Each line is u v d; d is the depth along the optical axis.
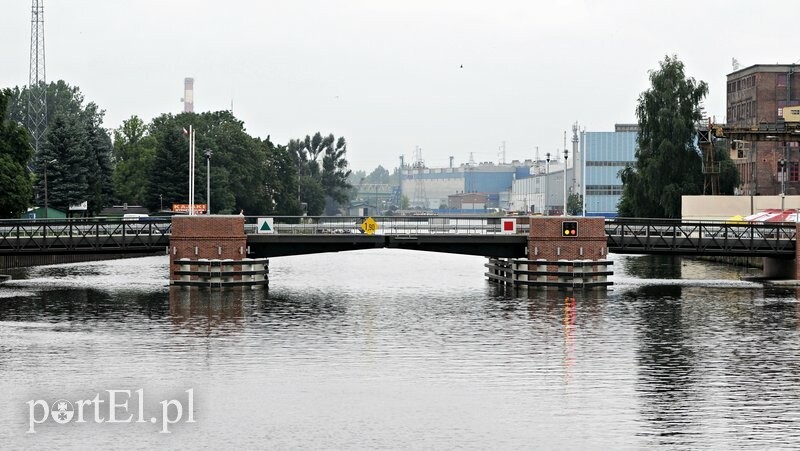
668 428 65.81
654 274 163.12
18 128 171.62
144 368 81.94
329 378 79.00
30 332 97.19
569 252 134.62
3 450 61.59
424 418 68.19
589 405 71.25
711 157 199.00
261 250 136.00
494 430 65.56
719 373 81.00
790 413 69.19
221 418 68.06
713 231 166.38
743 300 123.19
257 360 85.31
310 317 108.31
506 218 139.00
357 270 178.00
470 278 158.75
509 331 99.75
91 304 116.31
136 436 64.31
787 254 140.50
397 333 98.44
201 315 108.56
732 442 63.06
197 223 132.00
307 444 62.91
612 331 99.75
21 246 131.50
